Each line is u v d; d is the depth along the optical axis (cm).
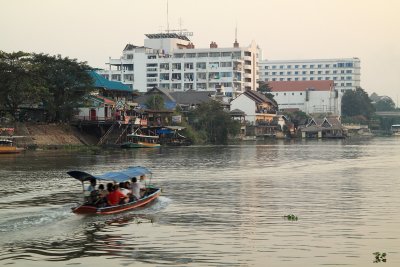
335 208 3397
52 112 9450
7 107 9125
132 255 2295
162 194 4050
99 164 6544
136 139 10519
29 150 8625
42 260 2233
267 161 7350
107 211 3145
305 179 5094
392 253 2294
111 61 18325
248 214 3195
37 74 8869
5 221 2958
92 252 2347
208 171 5872
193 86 17912
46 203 3647
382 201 3675
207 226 2845
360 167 6438
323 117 19062
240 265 2145
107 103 10562
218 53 18588
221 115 13038
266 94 19562
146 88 18125
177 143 11594
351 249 2362
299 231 2712
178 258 2245
